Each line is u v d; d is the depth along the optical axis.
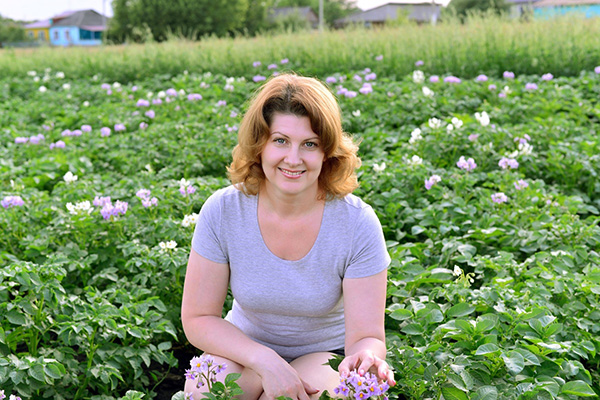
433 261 3.99
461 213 4.33
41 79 13.06
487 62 10.56
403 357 2.64
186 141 6.71
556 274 3.57
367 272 2.53
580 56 10.14
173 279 3.71
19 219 4.51
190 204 4.66
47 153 6.79
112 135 8.02
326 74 11.44
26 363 2.76
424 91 7.42
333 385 2.46
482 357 2.66
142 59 13.35
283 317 2.63
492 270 3.65
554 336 2.91
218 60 12.95
